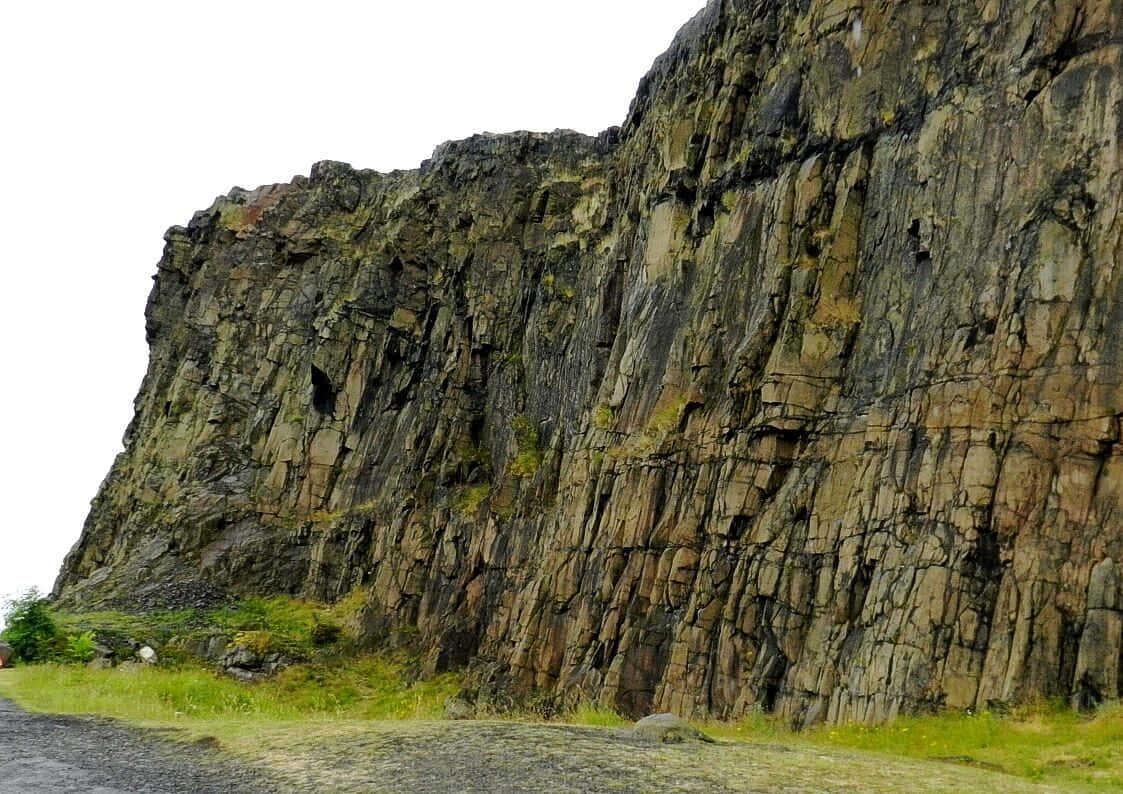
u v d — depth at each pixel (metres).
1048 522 24.16
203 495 64.19
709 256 38.59
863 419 29.62
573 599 37.59
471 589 46.97
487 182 63.94
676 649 31.23
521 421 51.50
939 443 26.86
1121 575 22.56
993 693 23.36
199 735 23.86
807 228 33.75
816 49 36.25
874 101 33.50
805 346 31.89
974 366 26.80
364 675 47.00
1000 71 29.25
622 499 36.44
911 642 25.09
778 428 31.38
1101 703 21.67
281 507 63.09
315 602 56.78
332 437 63.91
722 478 32.50
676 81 46.03
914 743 22.39
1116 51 26.27
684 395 36.47
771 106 37.91
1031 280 26.23
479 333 57.16
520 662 38.31
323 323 65.75
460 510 50.44
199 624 52.06
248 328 72.62
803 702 27.33
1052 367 25.28
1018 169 27.81
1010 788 17.09
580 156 63.38
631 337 41.41
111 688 34.06
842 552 28.36
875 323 30.83
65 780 19.28
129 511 70.31
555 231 57.88
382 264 66.69
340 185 75.75
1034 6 28.64
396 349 63.25
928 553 25.80
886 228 31.69
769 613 29.52
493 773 18.17
